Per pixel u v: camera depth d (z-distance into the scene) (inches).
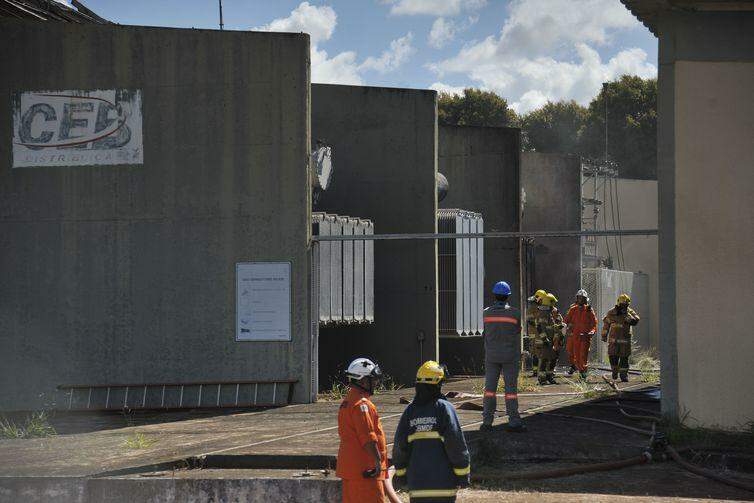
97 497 351.9
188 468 372.8
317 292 620.7
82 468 369.7
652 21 494.9
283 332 611.8
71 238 634.2
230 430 478.3
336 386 684.7
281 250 617.9
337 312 682.2
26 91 642.8
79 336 629.0
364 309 720.3
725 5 457.7
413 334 772.0
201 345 619.5
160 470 367.9
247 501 345.1
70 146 637.3
